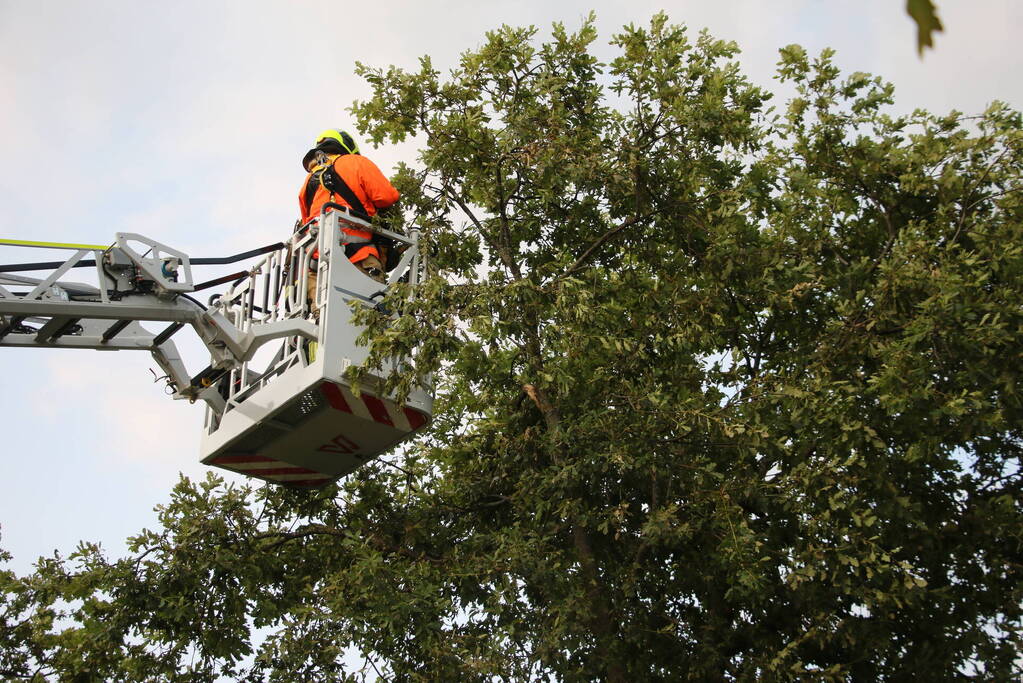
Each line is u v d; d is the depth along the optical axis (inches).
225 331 423.5
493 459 532.7
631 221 513.3
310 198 466.0
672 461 468.8
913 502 499.2
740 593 443.8
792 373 482.6
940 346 462.3
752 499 459.2
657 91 504.1
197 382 450.0
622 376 490.6
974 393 436.1
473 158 524.7
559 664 425.4
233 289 448.8
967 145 509.7
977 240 492.4
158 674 481.4
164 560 486.3
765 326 553.3
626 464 437.4
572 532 482.6
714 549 464.1
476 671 414.6
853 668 471.2
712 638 462.0
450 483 546.3
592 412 465.1
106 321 447.8
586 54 532.4
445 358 427.2
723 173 557.6
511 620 433.4
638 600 475.5
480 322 423.5
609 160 501.0
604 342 450.3
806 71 551.2
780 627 474.3
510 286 444.1
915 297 469.4
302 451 449.1
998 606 485.7
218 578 492.7
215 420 461.7
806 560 425.1
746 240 531.5
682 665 464.1
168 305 424.8
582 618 428.5
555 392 502.3
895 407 434.6
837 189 566.3
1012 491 517.0
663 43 519.5
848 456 459.5
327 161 471.2
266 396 421.7
